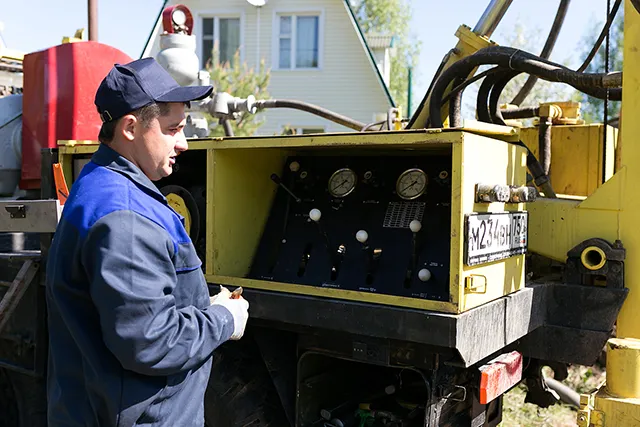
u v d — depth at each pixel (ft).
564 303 9.19
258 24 52.08
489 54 10.12
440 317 7.16
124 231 5.00
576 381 16.14
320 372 9.18
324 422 9.09
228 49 52.80
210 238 9.05
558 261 9.96
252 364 9.29
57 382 5.49
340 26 50.67
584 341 9.00
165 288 5.22
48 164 10.97
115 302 4.86
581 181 12.52
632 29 8.80
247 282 8.75
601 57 37.96
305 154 10.05
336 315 7.87
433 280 8.11
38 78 12.67
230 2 52.37
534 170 10.11
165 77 5.73
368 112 50.60
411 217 8.66
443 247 8.27
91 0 16.10
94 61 12.89
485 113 11.07
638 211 8.82
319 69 51.11
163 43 12.96
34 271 9.29
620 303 8.76
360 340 8.01
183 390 5.62
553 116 12.35
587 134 12.44
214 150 9.00
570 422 14.01
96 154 5.65
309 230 9.35
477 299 7.64
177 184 10.36
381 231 8.79
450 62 12.07
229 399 8.86
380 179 9.17
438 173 8.70
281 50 51.96
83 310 5.23
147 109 5.52
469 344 7.31
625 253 8.83
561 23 12.59
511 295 8.38
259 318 8.55
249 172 9.55
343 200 9.32
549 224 9.51
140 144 5.59
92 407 5.28
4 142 13.00
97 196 5.19
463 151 7.17
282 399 8.91
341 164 9.57
